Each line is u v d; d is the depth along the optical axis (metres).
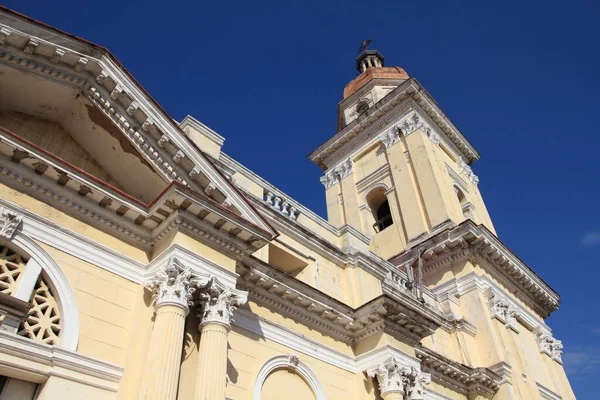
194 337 10.06
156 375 8.41
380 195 29.20
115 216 10.45
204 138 14.21
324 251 15.66
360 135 31.41
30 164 9.48
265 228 11.68
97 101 10.79
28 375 8.12
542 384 21.91
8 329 8.11
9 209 9.06
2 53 9.86
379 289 16.25
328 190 31.45
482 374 18.06
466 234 22.09
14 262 8.91
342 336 14.02
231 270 10.70
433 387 16.83
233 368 11.02
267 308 12.62
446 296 21.19
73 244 9.67
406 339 14.20
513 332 21.20
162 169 11.12
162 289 9.59
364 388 13.43
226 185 11.61
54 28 10.20
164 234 10.58
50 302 8.95
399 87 29.53
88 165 11.38
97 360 8.81
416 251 23.12
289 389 12.03
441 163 27.67
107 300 9.63
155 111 11.05
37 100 10.80
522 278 24.39
